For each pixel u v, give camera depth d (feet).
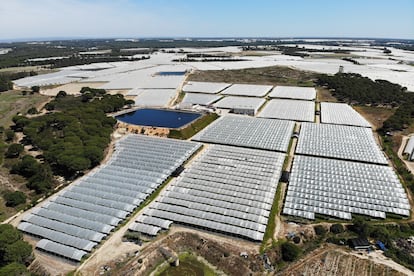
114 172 330.75
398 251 221.46
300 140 408.46
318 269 206.39
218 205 270.46
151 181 310.65
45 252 225.15
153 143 408.26
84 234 236.63
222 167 337.72
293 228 246.06
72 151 337.11
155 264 217.77
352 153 369.30
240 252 221.05
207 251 226.58
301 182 303.48
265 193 285.23
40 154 379.96
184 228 249.96
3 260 208.03
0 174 326.24
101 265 210.79
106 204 274.57
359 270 205.26
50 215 262.26
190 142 410.11
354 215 262.06
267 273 207.10
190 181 310.65
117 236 240.32
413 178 318.45
